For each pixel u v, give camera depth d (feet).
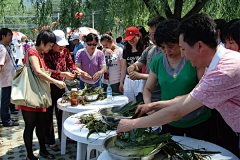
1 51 12.19
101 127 6.23
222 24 7.42
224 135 5.66
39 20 13.43
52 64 10.06
